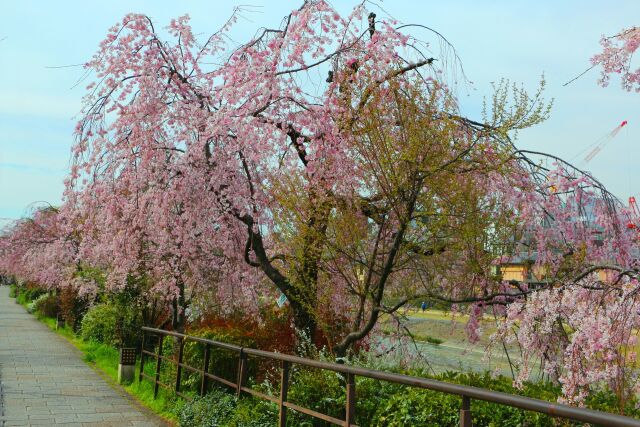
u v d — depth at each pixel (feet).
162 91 28.45
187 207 30.01
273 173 26.16
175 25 30.04
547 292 19.53
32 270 86.53
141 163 29.25
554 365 20.16
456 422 16.01
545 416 15.67
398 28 25.67
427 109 21.72
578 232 25.40
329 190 24.18
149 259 38.04
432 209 21.54
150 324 46.91
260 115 26.35
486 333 24.88
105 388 33.50
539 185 26.20
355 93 23.31
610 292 18.62
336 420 15.14
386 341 27.50
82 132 28.84
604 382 17.98
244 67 26.89
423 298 22.59
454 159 21.11
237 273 35.83
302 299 26.37
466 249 22.12
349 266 25.26
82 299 62.64
